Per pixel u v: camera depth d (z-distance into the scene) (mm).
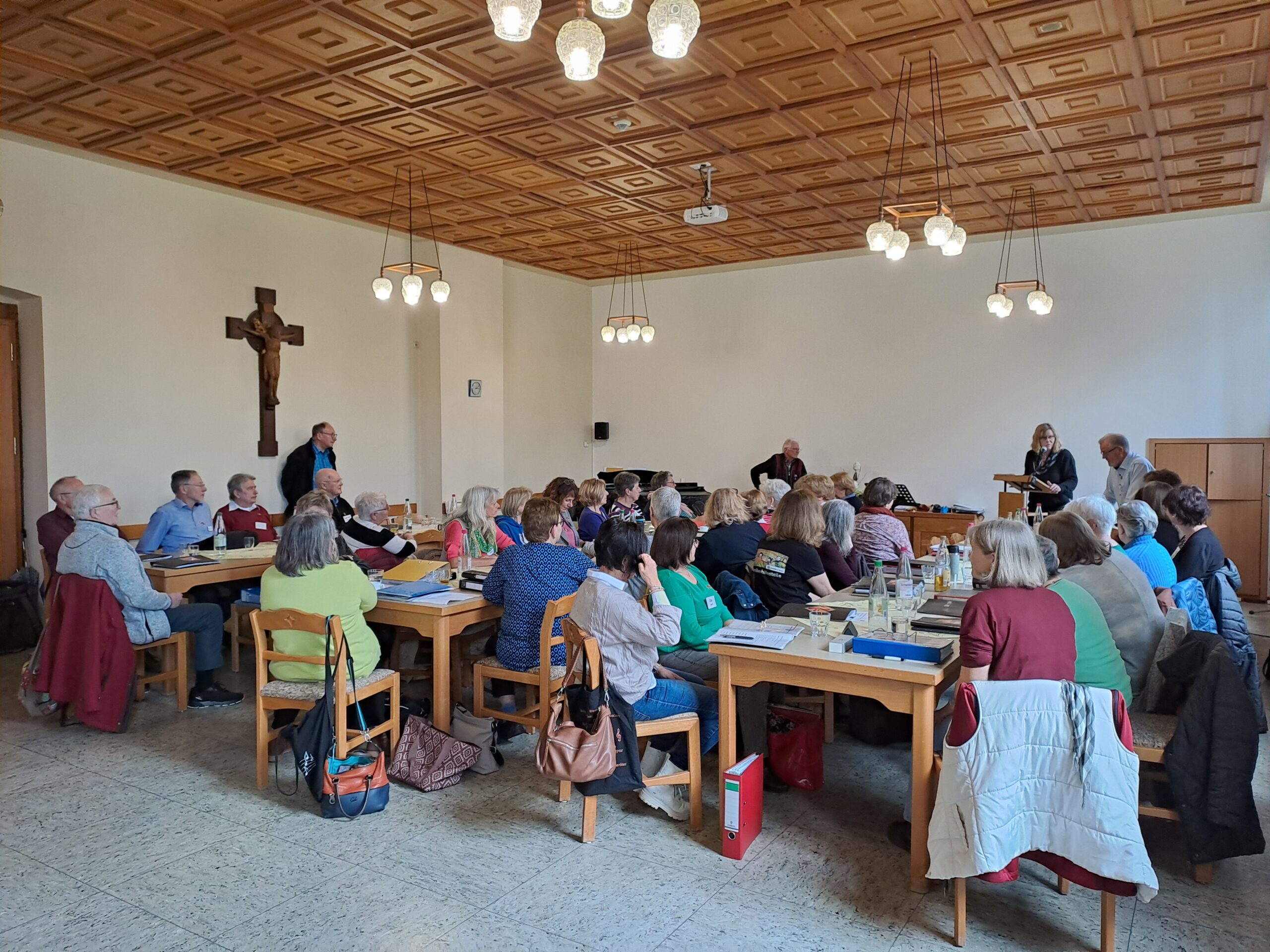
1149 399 8164
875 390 9539
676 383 10828
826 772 3693
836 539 4562
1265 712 4379
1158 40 4375
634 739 2920
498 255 9422
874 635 3033
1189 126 5555
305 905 2613
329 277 8023
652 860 2904
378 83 4867
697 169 6367
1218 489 7887
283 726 3775
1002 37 4328
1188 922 2523
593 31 2771
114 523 4227
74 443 6211
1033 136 5695
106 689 4031
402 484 8820
